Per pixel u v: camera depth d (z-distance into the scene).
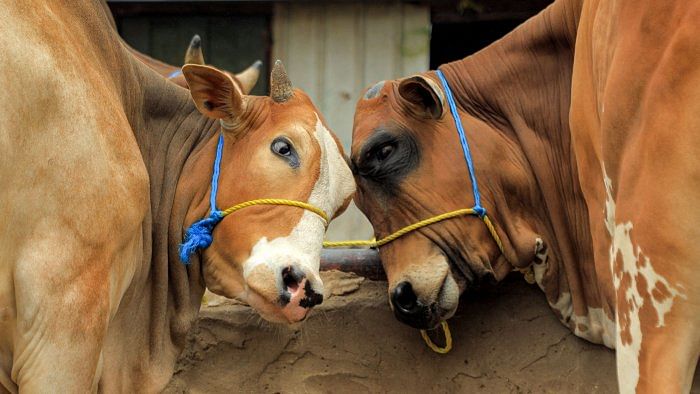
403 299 5.11
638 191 3.83
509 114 5.46
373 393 5.52
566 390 5.45
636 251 3.86
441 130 5.31
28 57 3.74
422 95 5.27
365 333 5.56
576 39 5.00
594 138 4.68
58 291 3.80
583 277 5.36
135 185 4.13
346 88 9.67
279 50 9.73
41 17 3.89
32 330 3.79
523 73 5.48
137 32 9.83
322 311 5.57
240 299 4.46
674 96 3.64
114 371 4.54
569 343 5.46
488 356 5.52
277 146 4.44
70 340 3.83
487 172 5.29
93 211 3.91
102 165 3.97
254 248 4.36
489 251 5.25
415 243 5.18
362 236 9.35
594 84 4.61
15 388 4.00
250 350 5.52
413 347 5.54
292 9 9.69
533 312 5.53
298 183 4.41
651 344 3.87
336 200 4.51
